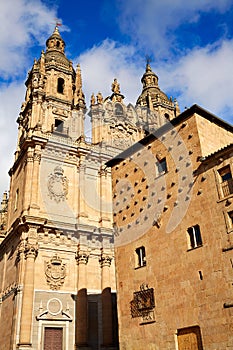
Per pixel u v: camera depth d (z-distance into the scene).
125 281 26.08
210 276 20.61
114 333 41.59
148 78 75.31
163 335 22.08
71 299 40.91
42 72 55.62
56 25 67.25
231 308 19.08
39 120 50.84
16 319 37.00
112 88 61.47
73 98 57.38
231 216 20.83
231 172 21.62
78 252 43.47
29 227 41.16
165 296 22.77
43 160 46.81
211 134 25.19
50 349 37.56
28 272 39.03
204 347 19.70
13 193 51.81
